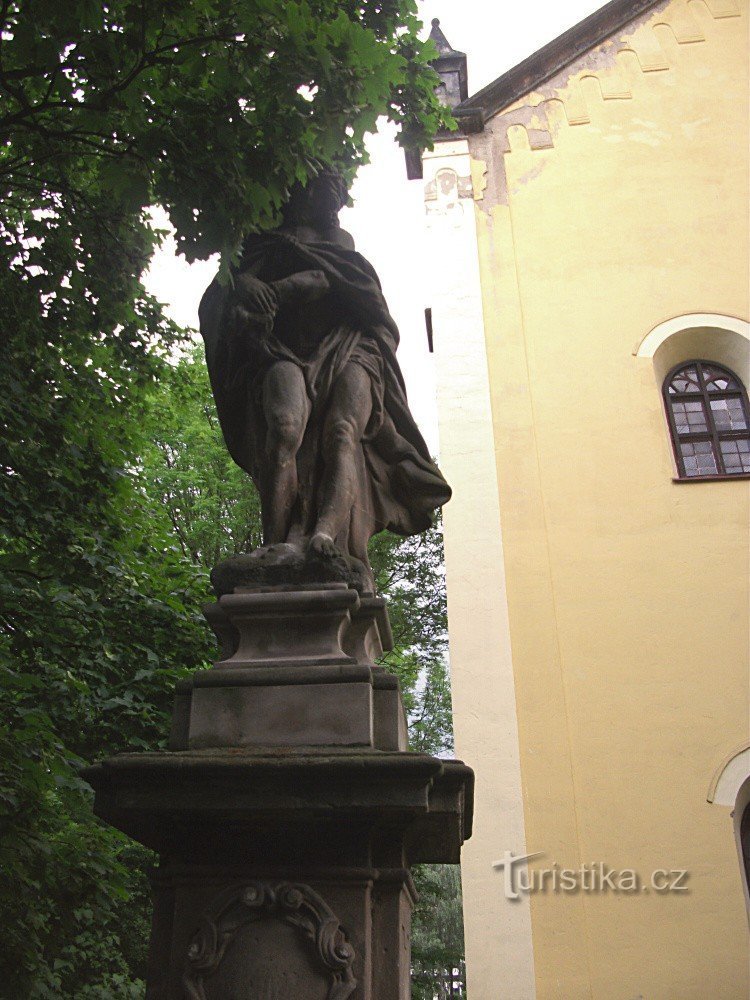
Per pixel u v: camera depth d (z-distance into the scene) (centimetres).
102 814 273
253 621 312
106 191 656
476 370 1126
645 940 829
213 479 1648
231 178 411
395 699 296
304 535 353
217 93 435
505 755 913
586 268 1187
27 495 788
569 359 1130
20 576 824
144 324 802
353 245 423
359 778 258
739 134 1268
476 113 1287
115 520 879
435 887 1745
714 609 976
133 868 1089
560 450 1073
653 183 1239
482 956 830
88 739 828
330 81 422
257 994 250
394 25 500
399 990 256
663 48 1339
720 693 933
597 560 1010
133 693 814
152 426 1072
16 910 667
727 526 1017
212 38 427
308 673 291
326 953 251
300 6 421
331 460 359
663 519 1027
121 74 453
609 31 1346
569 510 1038
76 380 834
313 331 390
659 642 962
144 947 1134
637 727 921
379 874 266
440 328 1160
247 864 264
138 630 880
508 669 955
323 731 283
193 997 250
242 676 292
